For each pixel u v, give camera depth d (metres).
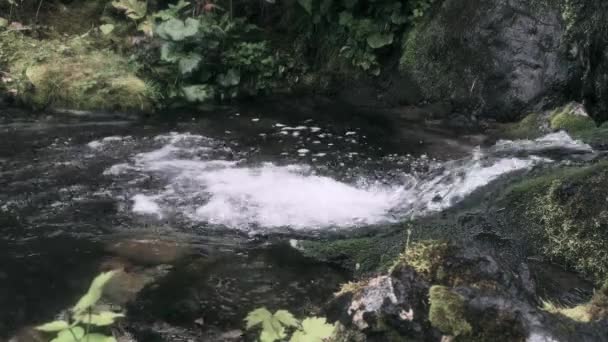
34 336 2.73
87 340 1.54
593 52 5.23
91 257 3.42
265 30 7.11
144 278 3.20
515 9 5.80
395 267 2.31
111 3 7.13
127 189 4.36
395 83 6.44
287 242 3.61
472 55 5.98
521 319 2.06
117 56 6.64
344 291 2.46
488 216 3.60
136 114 6.04
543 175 3.89
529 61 5.66
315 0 6.79
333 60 6.79
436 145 5.32
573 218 3.36
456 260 2.29
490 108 5.82
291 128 5.75
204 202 4.17
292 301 2.99
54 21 7.06
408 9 6.49
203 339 2.70
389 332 2.13
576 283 3.10
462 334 2.05
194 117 6.05
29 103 6.02
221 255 3.46
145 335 2.71
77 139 5.34
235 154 5.07
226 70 6.71
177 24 6.37
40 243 3.58
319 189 4.41
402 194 4.31
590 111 5.31
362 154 5.11
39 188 4.34
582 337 2.05
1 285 3.13
